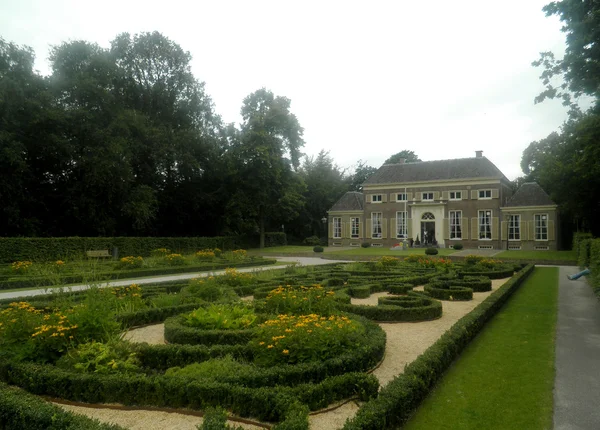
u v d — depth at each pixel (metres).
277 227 65.81
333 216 57.81
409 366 6.27
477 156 49.22
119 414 5.48
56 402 5.89
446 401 5.96
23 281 19.27
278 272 20.17
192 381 5.60
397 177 51.97
